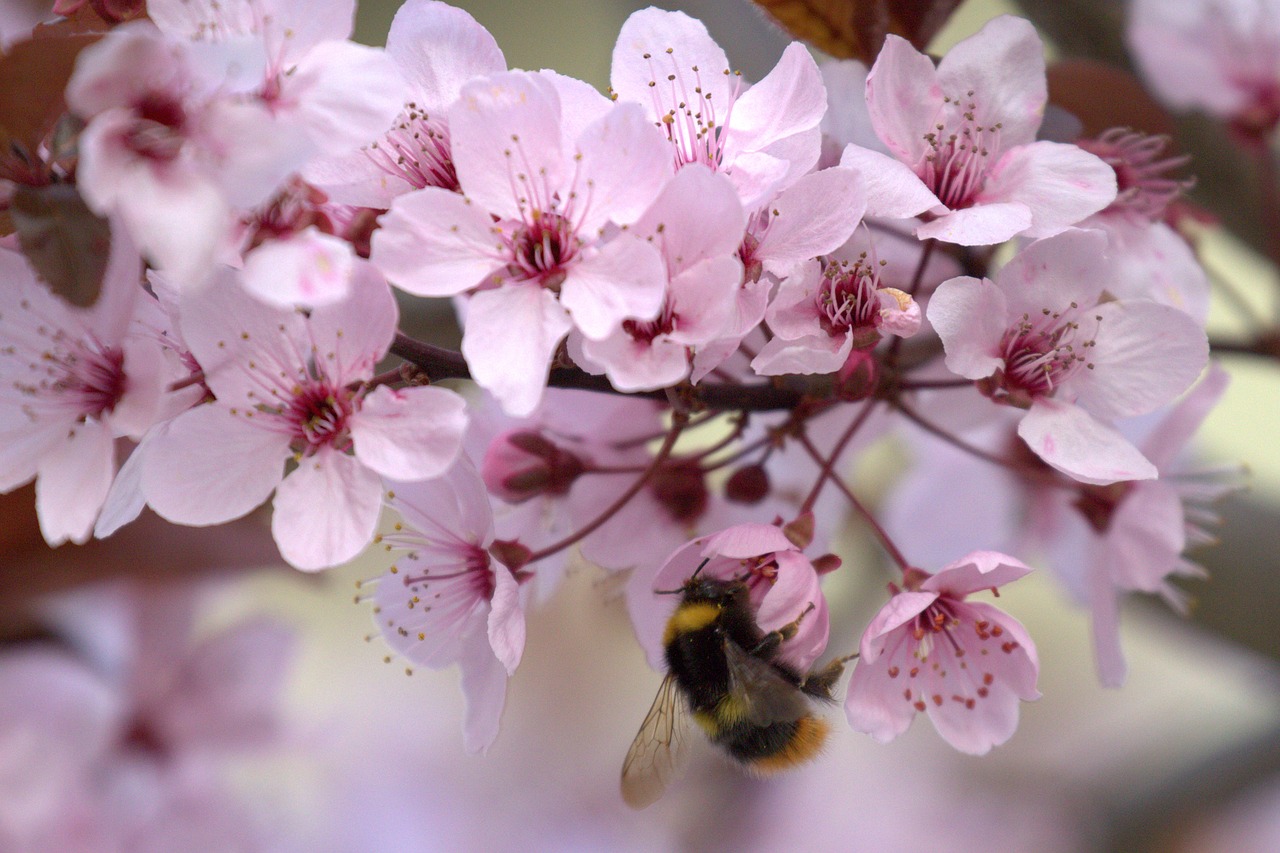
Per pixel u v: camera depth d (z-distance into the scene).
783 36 0.52
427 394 0.49
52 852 0.56
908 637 0.50
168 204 0.48
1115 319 0.50
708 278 0.49
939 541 0.55
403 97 0.49
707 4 0.53
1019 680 0.50
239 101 0.48
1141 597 0.56
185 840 0.56
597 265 0.49
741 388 0.50
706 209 0.49
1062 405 0.50
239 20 0.48
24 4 0.55
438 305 0.54
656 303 0.48
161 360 0.49
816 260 0.49
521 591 0.51
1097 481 0.50
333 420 0.49
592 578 0.54
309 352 0.49
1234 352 0.54
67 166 0.48
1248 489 0.54
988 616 0.50
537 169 0.49
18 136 0.48
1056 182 0.50
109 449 0.49
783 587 0.49
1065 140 0.51
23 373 0.49
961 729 0.50
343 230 0.49
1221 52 0.54
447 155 0.50
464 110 0.49
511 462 0.51
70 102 0.48
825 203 0.49
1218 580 0.55
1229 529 0.56
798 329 0.49
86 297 0.48
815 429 0.52
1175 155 0.53
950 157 0.50
